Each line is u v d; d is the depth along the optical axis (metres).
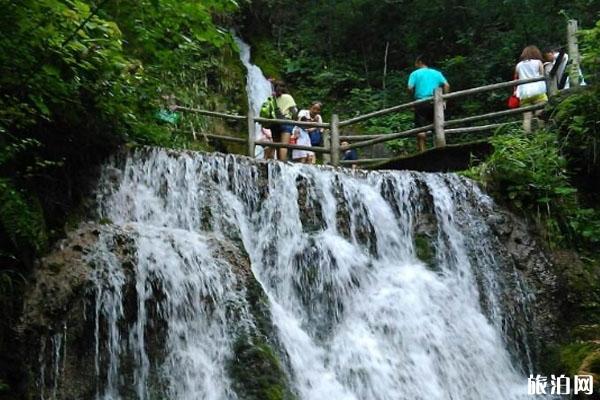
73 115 6.34
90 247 5.81
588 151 8.62
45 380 5.23
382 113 10.68
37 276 5.46
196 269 6.11
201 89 12.77
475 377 6.96
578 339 7.50
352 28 18.25
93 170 6.70
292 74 17.83
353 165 11.16
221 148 12.73
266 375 5.73
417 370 6.69
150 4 6.23
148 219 6.83
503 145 8.76
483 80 15.70
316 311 6.94
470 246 7.91
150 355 5.68
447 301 7.39
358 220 7.73
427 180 8.17
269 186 7.50
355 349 6.59
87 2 6.01
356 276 7.27
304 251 7.20
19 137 5.91
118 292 5.67
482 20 16.39
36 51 5.60
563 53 9.68
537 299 7.70
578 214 8.33
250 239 7.23
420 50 17.53
